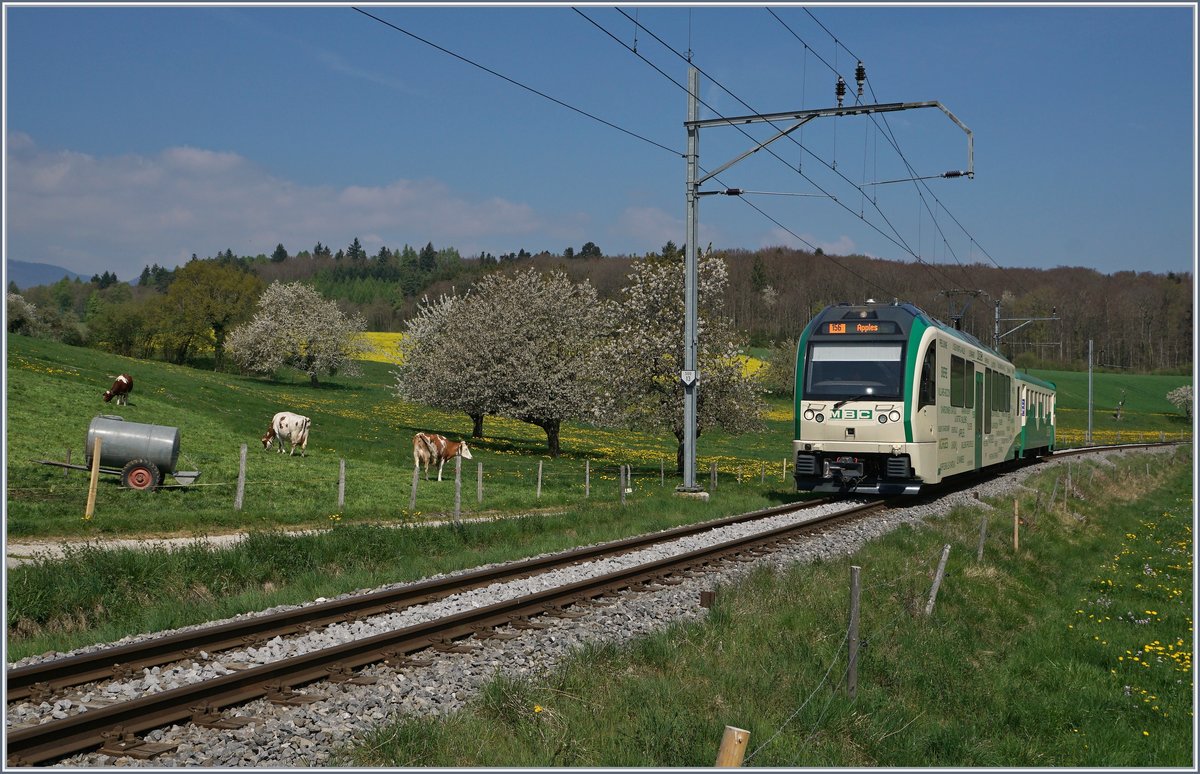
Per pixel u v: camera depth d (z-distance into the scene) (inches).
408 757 278.2
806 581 566.3
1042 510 1133.7
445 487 1227.2
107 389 1688.0
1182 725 464.8
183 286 3996.1
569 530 817.5
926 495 1125.7
